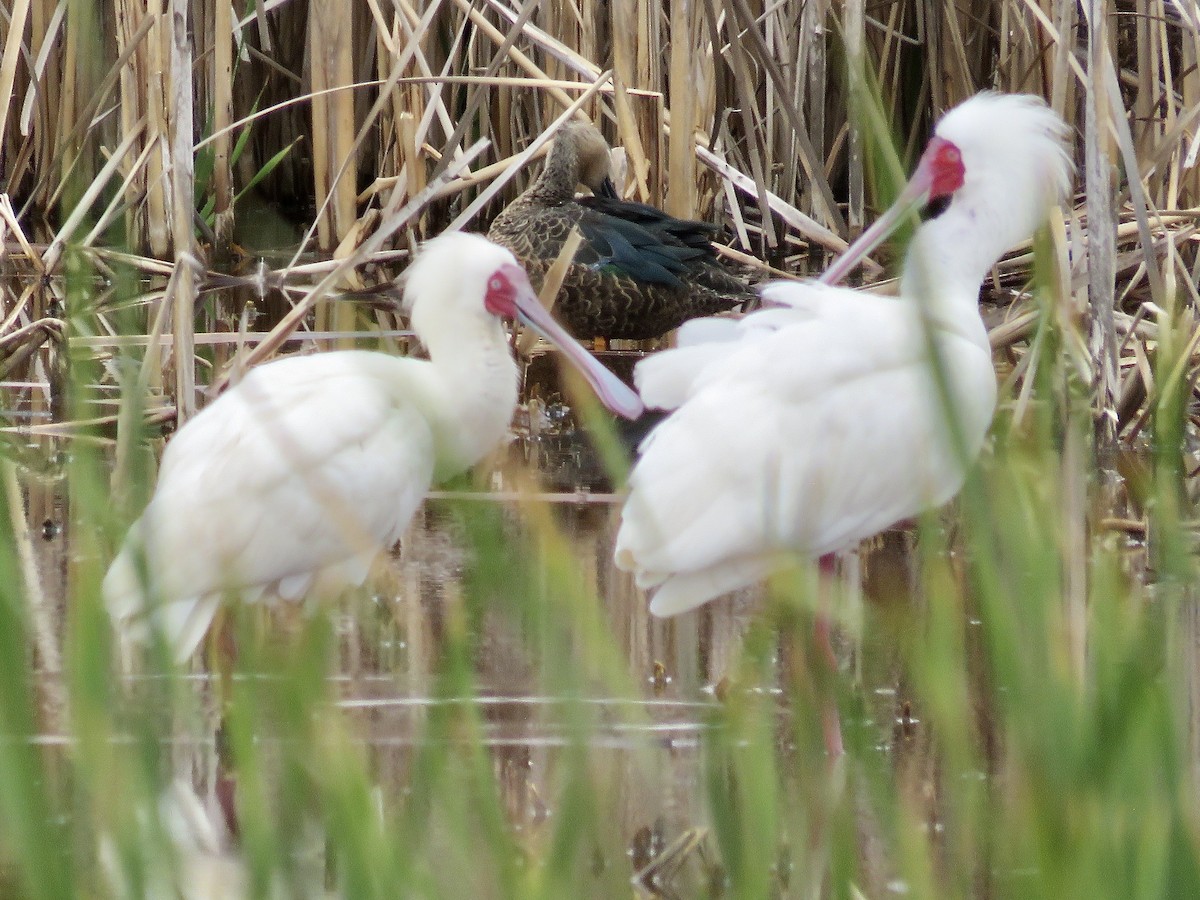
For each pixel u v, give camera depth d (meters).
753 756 6.68
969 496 5.39
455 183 20.72
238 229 25.70
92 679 5.74
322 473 10.51
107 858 6.36
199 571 9.83
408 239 22.81
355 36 24.30
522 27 20.14
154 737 5.86
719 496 9.70
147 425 15.85
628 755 8.86
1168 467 6.18
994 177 11.74
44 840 5.25
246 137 24.05
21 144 25.48
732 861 7.12
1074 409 15.36
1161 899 4.67
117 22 22.41
